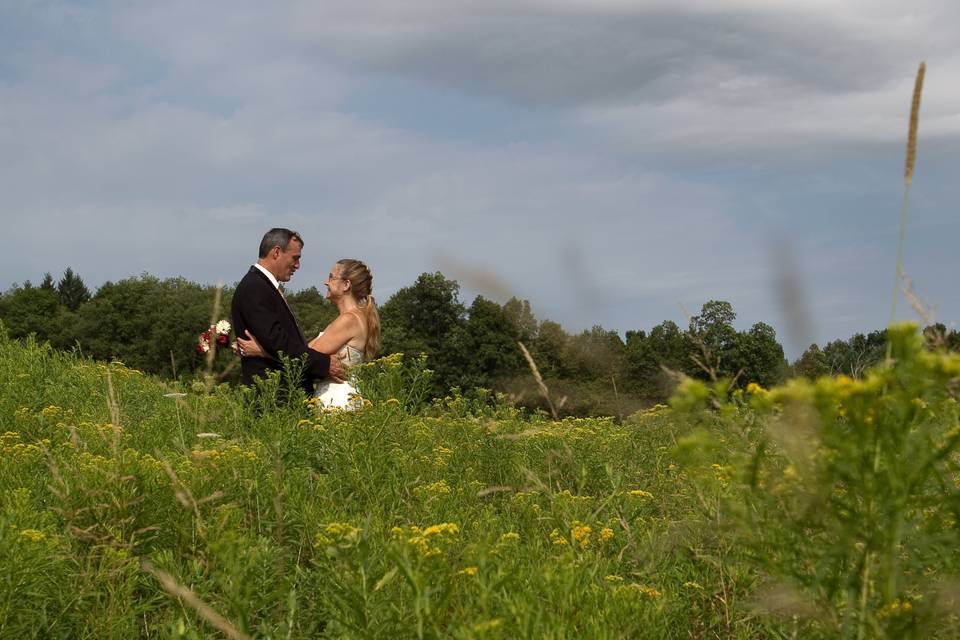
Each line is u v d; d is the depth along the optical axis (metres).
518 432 5.91
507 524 4.20
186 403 5.74
